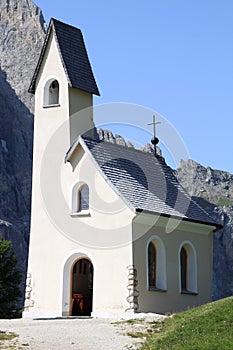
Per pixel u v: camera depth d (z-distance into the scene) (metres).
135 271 37.16
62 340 26.41
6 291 57.94
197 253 42.78
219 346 23.64
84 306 40.41
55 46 43.69
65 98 42.62
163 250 39.81
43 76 43.84
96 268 38.44
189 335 25.97
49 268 40.31
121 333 28.09
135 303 36.72
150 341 26.05
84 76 43.72
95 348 25.03
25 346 24.95
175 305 40.00
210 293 43.22
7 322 32.66
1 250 61.12
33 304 40.31
